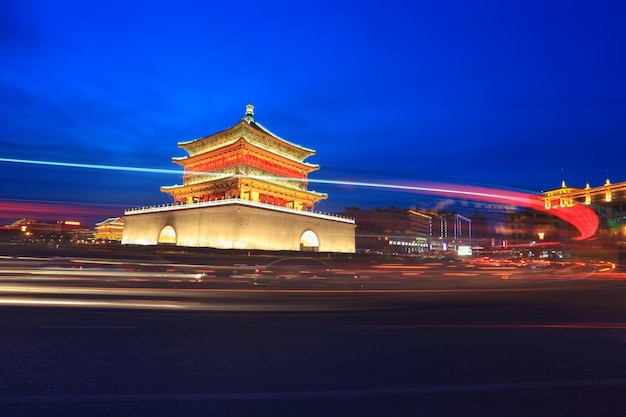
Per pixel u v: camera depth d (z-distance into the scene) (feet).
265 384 18.39
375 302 48.60
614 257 239.91
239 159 211.82
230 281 73.77
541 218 396.98
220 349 24.06
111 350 23.30
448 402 16.65
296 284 71.72
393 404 16.37
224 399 16.55
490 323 34.53
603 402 16.84
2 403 15.71
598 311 43.11
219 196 223.10
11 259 119.44
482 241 476.13
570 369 21.26
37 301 40.55
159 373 19.58
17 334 26.40
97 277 71.82
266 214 199.52
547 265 197.98
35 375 18.95
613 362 22.65
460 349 25.16
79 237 361.10
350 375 19.85
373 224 417.90
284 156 228.02
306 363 21.68
